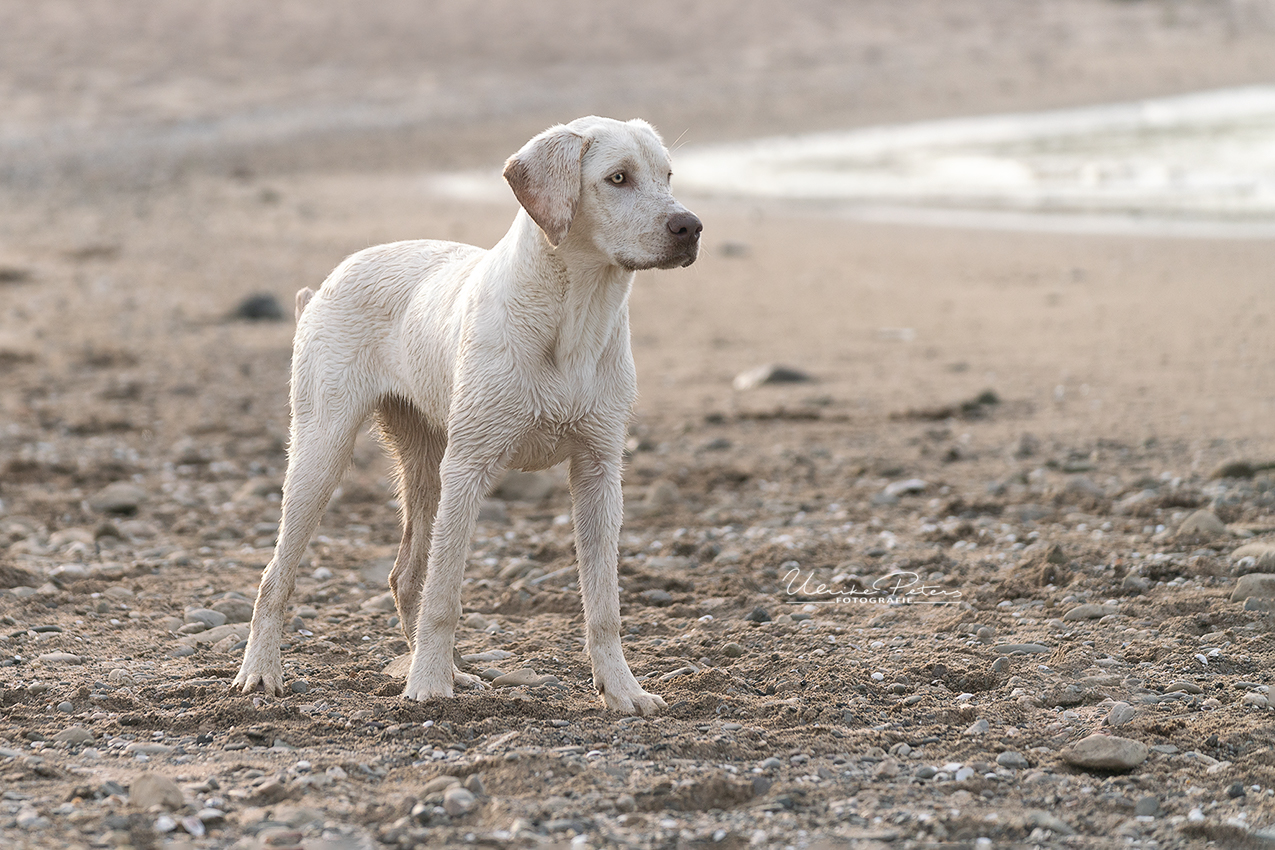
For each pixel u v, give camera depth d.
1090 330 17.80
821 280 22.95
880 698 7.18
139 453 13.57
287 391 16.44
